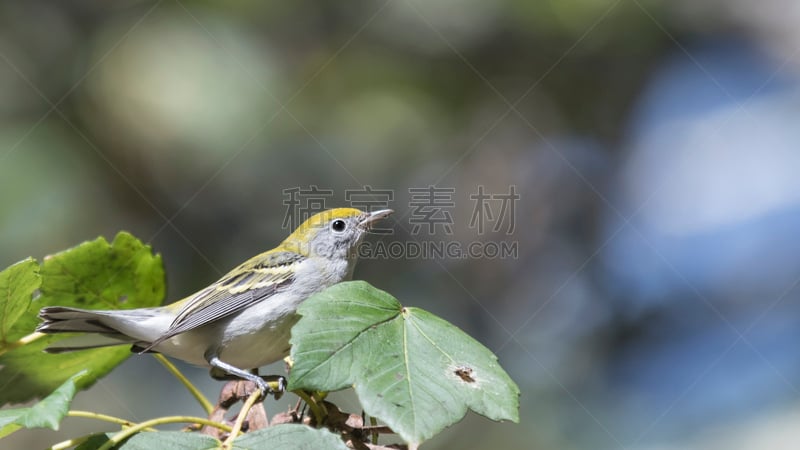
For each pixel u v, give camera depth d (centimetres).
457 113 1449
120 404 1172
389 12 1398
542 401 1268
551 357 1336
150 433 484
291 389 464
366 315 507
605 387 1294
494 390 479
